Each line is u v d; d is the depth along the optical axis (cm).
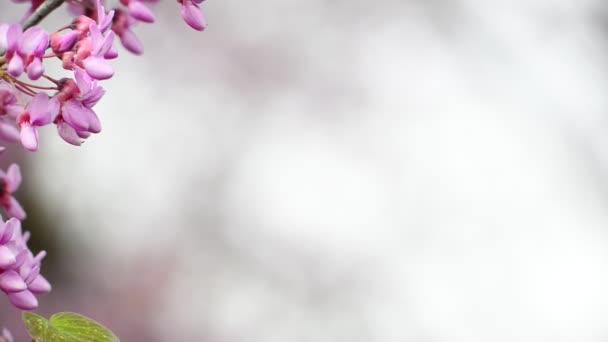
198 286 1244
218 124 1353
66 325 297
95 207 1069
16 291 278
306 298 1295
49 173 964
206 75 1355
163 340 1201
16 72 272
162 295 1206
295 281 1305
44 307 1028
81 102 283
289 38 1432
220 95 1370
